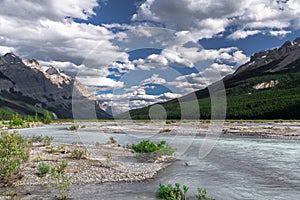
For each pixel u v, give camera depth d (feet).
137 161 56.34
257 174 46.57
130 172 46.68
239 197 34.96
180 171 48.42
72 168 48.62
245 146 81.71
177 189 35.86
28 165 49.67
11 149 42.01
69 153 64.85
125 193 36.42
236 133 121.80
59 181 41.14
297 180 42.63
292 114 232.73
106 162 53.83
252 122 201.98
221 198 34.63
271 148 77.56
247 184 40.68
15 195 34.99
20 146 50.34
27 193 35.86
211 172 47.91
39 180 41.34
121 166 50.98
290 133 116.16
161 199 34.17
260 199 34.32
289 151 72.02
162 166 52.06
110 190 37.58
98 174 45.19
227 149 75.10
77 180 41.98
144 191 37.37
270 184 40.68
